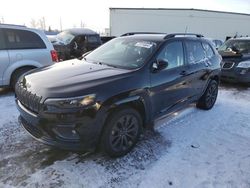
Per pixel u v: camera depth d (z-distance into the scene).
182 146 3.47
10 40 5.30
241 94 6.57
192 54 4.37
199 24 25.08
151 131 3.88
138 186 2.62
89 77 2.97
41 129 2.70
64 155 3.11
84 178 2.70
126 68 3.35
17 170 2.77
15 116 4.24
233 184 2.71
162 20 24.12
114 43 4.21
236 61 7.22
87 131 2.68
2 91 5.84
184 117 4.59
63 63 3.83
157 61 3.44
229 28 26.41
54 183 2.59
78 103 2.59
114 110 2.91
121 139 3.08
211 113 4.91
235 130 4.12
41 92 2.70
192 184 2.68
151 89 3.32
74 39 11.12
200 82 4.59
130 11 23.34
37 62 5.66
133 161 3.06
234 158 3.22
